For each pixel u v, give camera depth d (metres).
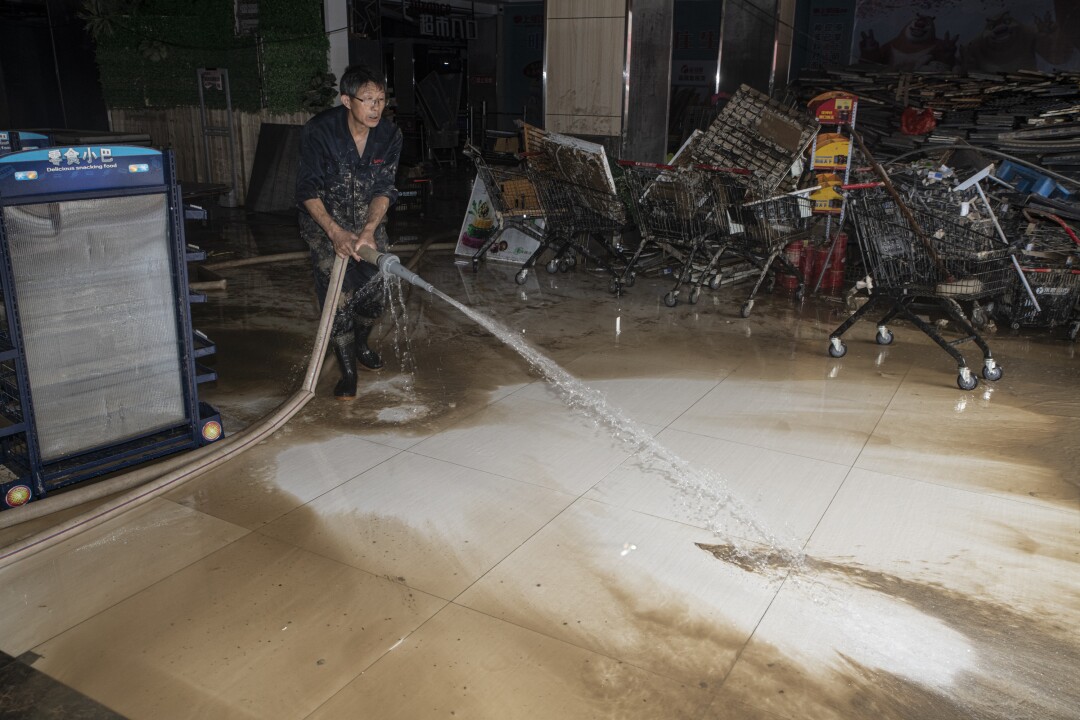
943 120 8.67
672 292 6.58
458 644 2.49
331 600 2.71
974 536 3.15
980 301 6.21
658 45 8.90
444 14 18.91
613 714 2.21
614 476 3.63
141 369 3.49
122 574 2.85
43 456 3.27
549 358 5.25
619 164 7.00
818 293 7.03
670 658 2.44
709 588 2.79
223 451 3.72
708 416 4.31
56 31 14.02
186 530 3.15
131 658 2.42
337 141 4.21
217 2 11.48
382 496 3.43
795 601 2.73
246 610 2.65
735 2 11.41
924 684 2.34
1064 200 6.77
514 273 7.77
